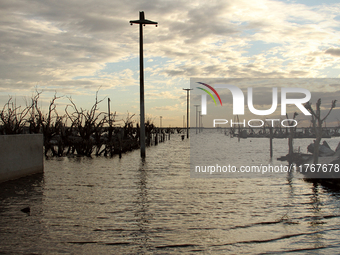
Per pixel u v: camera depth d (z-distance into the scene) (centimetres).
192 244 539
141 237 569
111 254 491
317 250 517
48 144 2262
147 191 989
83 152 2341
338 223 661
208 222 663
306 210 766
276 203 836
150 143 4356
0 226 620
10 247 513
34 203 812
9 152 1180
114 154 2539
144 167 1642
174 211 746
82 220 666
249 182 1183
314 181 1205
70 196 901
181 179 1245
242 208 782
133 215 710
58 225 630
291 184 1135
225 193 966
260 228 627
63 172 1420
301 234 593
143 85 2216
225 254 498
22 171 1270
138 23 2148
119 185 1095
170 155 2484
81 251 501
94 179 1223
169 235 582
